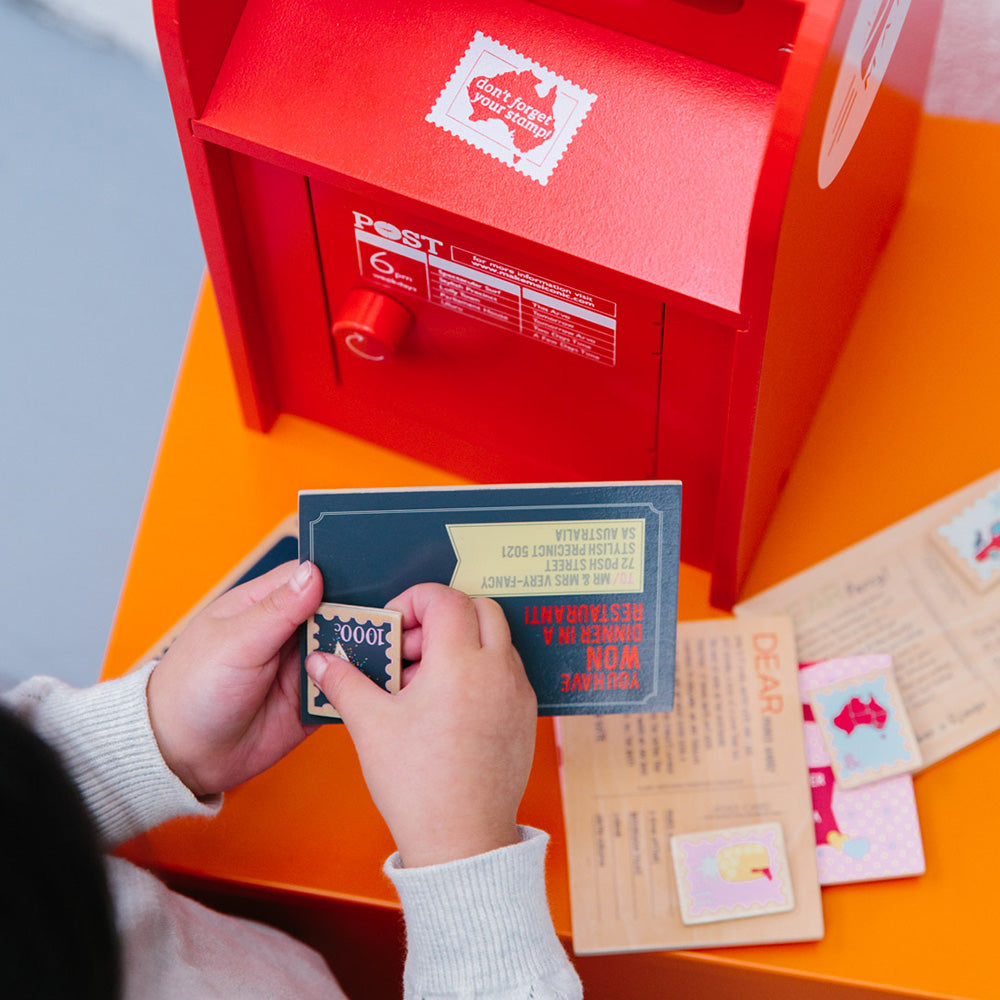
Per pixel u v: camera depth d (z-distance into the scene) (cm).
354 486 111
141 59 200
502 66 81
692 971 96
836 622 101
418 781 71
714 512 98
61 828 53
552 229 79
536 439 102
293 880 95
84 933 51
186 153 86
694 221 77
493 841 71
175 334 191
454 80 81
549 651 82
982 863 95
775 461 99
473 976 67
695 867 93
